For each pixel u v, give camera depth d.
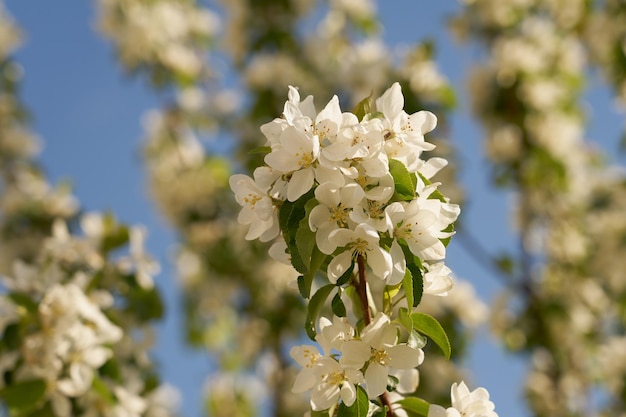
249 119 8.27
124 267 5.12
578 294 7.73
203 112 9.02
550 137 7.79
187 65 9.00
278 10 8.70
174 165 8.70
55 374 3.94
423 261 2.11
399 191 2.03
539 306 7.43
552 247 7.94
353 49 8.47
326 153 1.98
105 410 4.15
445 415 2.02
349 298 2.21
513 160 7.90
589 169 8.22
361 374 1.99
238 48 8.75
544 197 7.95
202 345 7.86
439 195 2.15
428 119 2.11
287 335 7.66
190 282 8.12
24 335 4.01
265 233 2.12
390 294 2.12
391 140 2.07
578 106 8.09
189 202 8.39
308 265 1.95
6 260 6.73
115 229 5.16
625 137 7.45
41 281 4.39
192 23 9.38
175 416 5.33
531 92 7.84
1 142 8.41
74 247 5.05
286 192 2.07
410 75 7.60
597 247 7.89
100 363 4.06
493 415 2.06
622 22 7.63
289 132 2.01
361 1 8.86
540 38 8.12
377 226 1.97
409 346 1.99
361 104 2.16
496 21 8.28
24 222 6.95
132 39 8.85
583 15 8.23
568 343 7.39
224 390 7.77
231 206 8.45
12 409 3.81
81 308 4.10
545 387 7.40
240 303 7.98
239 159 8.33
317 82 8.20
